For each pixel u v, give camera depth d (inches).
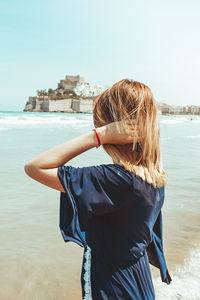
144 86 44.4
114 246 41.8
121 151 42.4
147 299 43.1
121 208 40.1
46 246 121.9
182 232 139.4
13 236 129.3
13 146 403.9
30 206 169.2
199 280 96.0
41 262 108.8
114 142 41.7
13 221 145.9
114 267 42.0
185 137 669.3
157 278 98.4
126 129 41.0
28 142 455.2
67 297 89.4
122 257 41.7
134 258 42.3
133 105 41.8
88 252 44.0
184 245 124.9
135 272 42.8
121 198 39.6
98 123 44.9
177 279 96.6
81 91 6540.4
